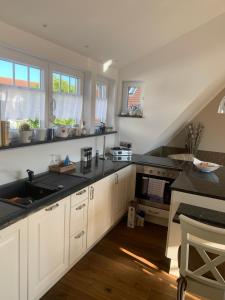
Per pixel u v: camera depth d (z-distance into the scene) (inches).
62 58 105.9
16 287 65.7
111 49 118.3
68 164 111.0
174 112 141.0
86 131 131.6
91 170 112.3
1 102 83.7
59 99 112.7
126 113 155.0
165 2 88.5
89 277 91.3
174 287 88.6
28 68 95.0
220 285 60.3
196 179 105.1
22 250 65.7
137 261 102.1
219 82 156.4
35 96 98.1
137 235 123.1
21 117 92.7
